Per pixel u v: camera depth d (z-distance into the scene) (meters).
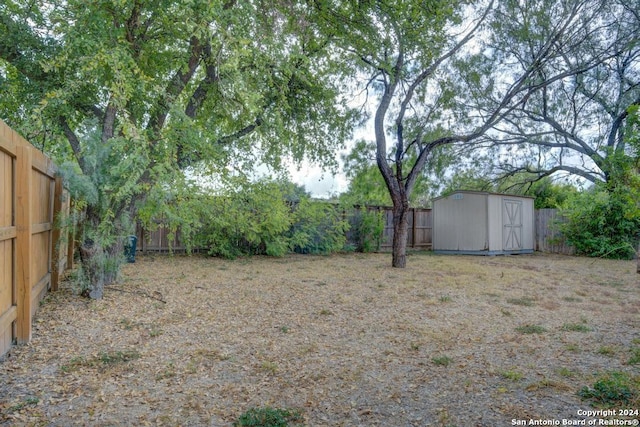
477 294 7.06
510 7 11.90
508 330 4.87
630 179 5.87
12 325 4.00
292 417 2.74
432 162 15.88
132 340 4.33
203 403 2.96
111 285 6.90
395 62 9.77
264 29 6.88
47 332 4.45
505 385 3.24
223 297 6.47
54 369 3.52
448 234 15.98
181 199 8.60
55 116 6.40
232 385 3.28
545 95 16.12
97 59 5.50
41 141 7.96
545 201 19.16
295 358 3.90
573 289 7.74
